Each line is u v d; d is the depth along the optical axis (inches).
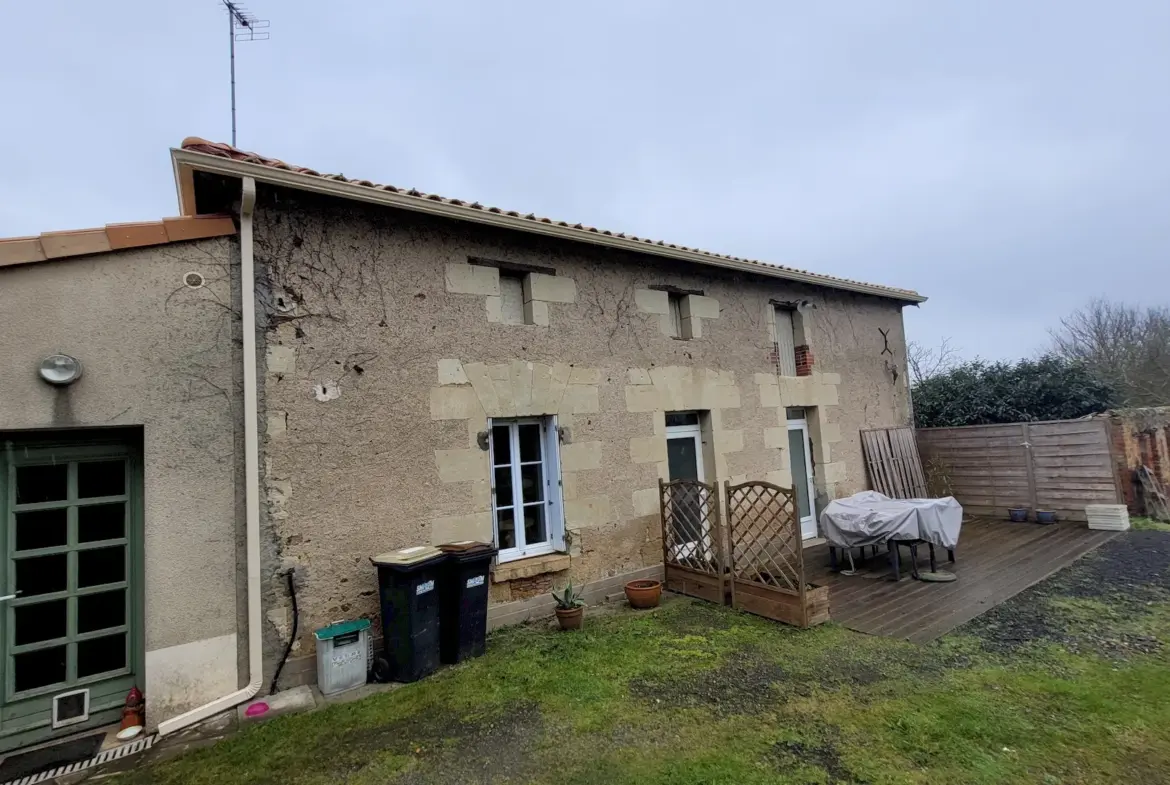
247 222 174.2
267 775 125.7
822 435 357.4
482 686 165.6
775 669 168.4
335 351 189.9
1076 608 206.7
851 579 264.7
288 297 182.5
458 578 186.4
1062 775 111.3
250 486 167.8
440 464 207.8
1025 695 143.9
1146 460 366.9
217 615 161.8
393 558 177.9
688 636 198.7
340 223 195.6
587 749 129.6
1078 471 353.1
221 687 160.4
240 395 171.3
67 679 151.5
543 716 146.0
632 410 267.7
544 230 231.5
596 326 259.9
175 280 163.9
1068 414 425.7
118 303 155.1
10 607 145.9
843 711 141.1
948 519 257.0
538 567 226.5
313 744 137.9
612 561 253.0
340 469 186.7
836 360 377.1
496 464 233.0
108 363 152.5
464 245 223.5
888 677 159.5
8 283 142.7
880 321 415.2
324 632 167.9
